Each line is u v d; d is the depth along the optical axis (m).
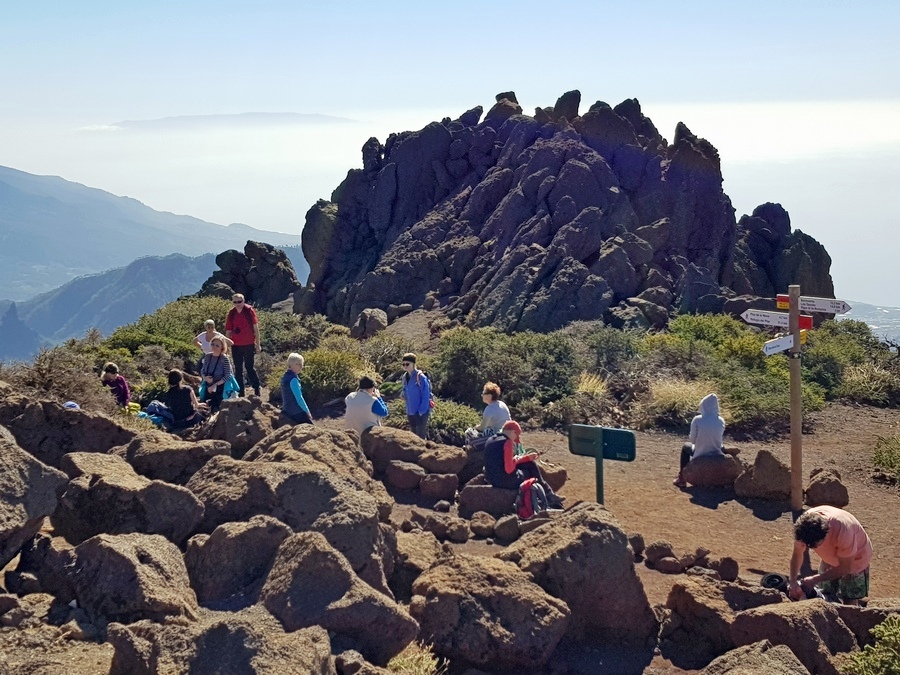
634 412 17.42
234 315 16.92
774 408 17.45
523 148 31.83
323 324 27.64
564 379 18.80
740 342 21.31
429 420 15.36
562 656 7.19
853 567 7.93
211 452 8.91
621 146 30.42
